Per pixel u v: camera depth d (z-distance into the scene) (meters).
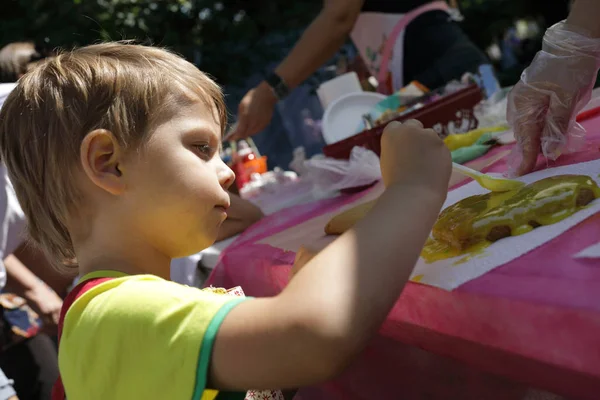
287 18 4.26
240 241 1.42
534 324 0.59
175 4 4.13
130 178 0.76
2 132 0.84
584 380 0.56
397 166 0.70
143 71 0.79
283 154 3.08
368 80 2.43
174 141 0.77
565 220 0.73
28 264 2.02
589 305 0.55
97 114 0.76
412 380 0.81
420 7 2.11
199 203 0.78
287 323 0.59
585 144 1.00
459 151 1.35
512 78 3.28
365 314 0.59
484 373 0.69
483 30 4.24
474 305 0.65
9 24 3.72
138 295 0.68
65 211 0.81
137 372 0.65
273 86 2.11
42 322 1.90
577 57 0.93
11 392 1.56
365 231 0.63
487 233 0.75
